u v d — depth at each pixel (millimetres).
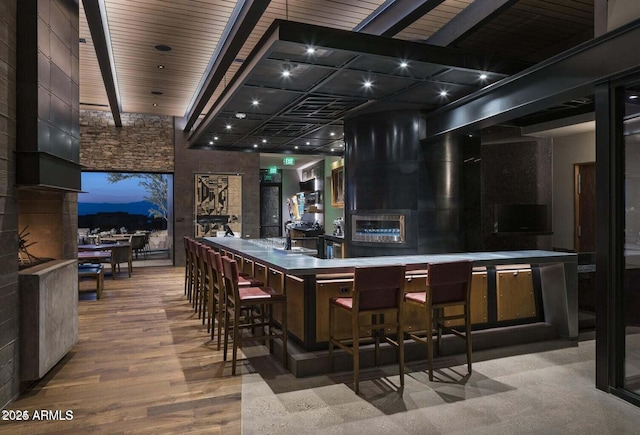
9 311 3184
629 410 3068
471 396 3303
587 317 5191
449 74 4469
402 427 2820
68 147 4105
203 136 8055
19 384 3338
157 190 18812
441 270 3643
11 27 3260
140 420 2947
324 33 3672
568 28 5812
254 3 4555
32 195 4430
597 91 3492
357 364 3373
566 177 7141
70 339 4191
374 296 3465
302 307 4031
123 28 5828
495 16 5121
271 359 4176
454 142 6309
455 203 6328
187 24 5734
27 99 3346
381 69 4305
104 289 8125
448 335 4391
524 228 7148
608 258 3375
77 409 3115
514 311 4801
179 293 7742
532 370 3861
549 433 2746
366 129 6473
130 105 10102
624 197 3373
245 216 12164
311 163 16156
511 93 4430
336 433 2750
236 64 7434
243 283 4578
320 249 9984
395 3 5223
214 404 3189
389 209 6309
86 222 18484
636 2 3197
